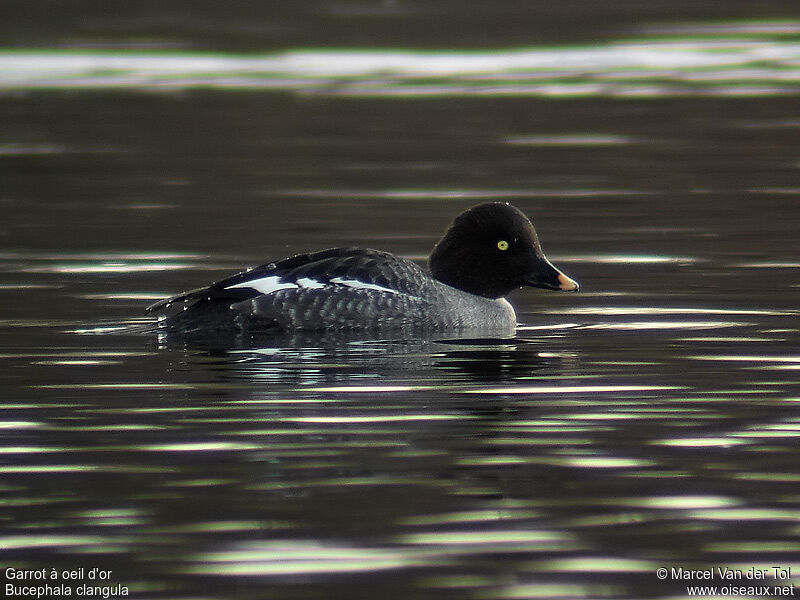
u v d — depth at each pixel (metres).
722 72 36.47
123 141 28.89
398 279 15.20
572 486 9.98
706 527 9.27
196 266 18.09
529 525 9.30
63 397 12.17
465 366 13.37
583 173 25.12
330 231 20.47
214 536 9.15
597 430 11.24
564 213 21.75
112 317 15.30
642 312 15.73
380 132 29.56
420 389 12.47
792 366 13.16
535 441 10.98
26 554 8.90
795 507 9.58
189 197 23.30
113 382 12.65
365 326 14.93
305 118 31.27
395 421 11.48
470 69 37.47
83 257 18.61
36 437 11.09
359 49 40.69
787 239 19.59
